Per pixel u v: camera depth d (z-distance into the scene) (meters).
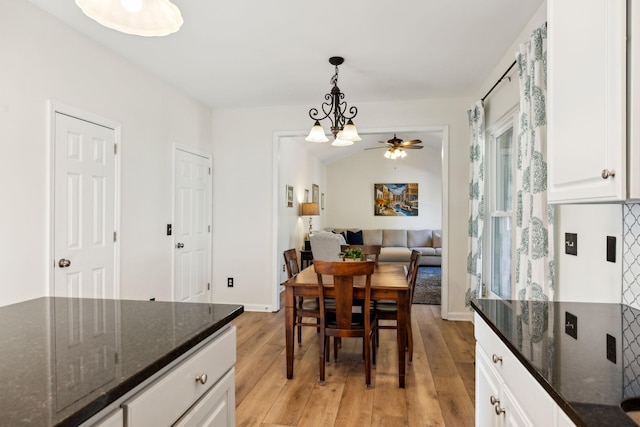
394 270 3.34
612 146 1.05
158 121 3.68
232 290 4.75
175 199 3.96
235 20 2.59
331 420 2.20
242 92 4.12
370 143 8.39
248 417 2.23
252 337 3.69
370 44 2.96
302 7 2.43
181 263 4.07
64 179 2.60
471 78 3.69
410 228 9.10
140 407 0.84
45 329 1.15
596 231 1.74
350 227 9.29
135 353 0.95
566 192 1.36
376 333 3.24
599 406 0.74
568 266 1.99
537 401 0.94
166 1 1.27
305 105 4.59
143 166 3.46
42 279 2.44
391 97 4.29
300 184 6.95
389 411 2.29
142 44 2.96
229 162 4.75
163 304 1.48
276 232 4.65
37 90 2.41
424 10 2.47
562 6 1.38
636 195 0.99
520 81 2.44
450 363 3.03
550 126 1.49
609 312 1.45
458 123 4.30
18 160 2.29
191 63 3.32
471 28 2.70
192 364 1.07
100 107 2.94
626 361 0.97
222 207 4.77
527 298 2.31
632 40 0.99
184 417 1.02
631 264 1.49
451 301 4.32
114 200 3.08
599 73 1.12
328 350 3.07
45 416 0.64
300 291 2.72
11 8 2.24
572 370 0.92
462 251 4.30
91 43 2.85
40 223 2.43
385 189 9.17
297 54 3.14
